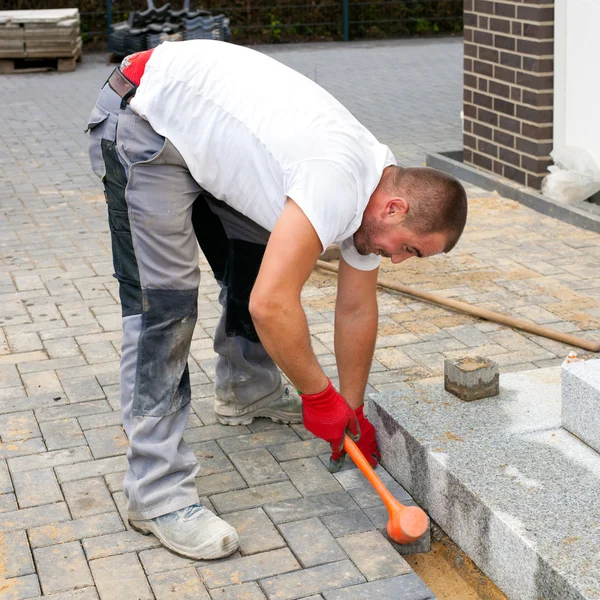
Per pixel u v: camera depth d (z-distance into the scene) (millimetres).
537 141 6812
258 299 2520
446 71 13336
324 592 2662
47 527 3000
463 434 3186
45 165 8281
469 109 7715
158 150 2721
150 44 13422
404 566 2775
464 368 3404
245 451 3477
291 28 17062
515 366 4156
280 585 2697
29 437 3588
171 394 2889
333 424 2814
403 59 14672
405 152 8477
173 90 2717
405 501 3170
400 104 10883
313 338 4543
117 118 2793
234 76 2697
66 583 2721
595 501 2770
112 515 3068
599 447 3039
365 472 2906
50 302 5039
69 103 11305
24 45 13570
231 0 16766
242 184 2699
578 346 4340
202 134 2686
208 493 3195
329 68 13891
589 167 6504
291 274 2498
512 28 6910
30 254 5867
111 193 2850
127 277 2875
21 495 3188
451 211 2607
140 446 2883
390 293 5090
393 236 2658
